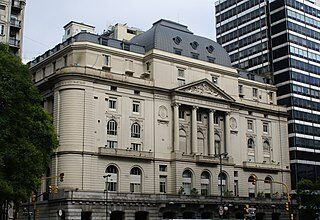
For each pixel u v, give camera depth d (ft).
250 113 331.77
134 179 269.44
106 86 268.62
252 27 418.51
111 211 248.93
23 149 156.87
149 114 281.54
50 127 181.78
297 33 396.57
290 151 374.02
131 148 271.90
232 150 313.12
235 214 295.07
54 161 255.70
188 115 296.51
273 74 393.91
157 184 275.18
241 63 422.00
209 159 292.40
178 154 281.54
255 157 327.26
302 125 380.78
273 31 400.47
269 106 343.26
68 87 259.19
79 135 254.88
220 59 321.93
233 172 305.73
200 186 289.12
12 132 157.07
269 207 313.73
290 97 379.35
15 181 157.07
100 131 262.06
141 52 295.07
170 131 287.69
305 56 397.39
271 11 405.59
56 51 291.17
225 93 307.99
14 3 262.47
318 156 385.29
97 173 256.11
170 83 291.17
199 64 305.53
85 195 242.37
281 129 348.18
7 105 157.89
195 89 296.51
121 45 288.92
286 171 341.82
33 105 172.65
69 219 236.63
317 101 396.57
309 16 410.52
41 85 277.64
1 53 165.07
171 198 266.57
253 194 319.68
